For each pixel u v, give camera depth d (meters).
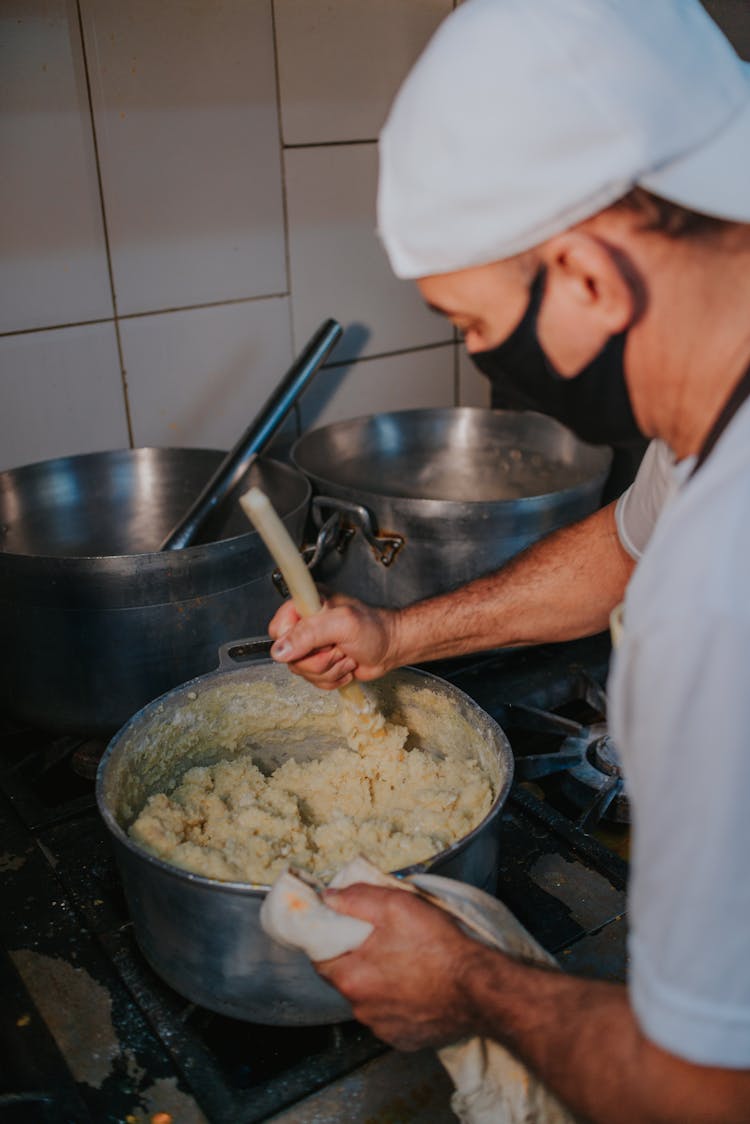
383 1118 0.67
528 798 0.96
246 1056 0.73
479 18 0.45
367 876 0.62
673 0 0.46
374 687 0.98
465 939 0.56
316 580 1.19
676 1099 0.45
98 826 0.94
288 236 1.32
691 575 0.41
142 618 0.94
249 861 0.78
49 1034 0.72
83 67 1.10
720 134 0.43
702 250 0.44
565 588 0.83
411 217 0.46
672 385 0.47
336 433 1.33
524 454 1.38
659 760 0.43
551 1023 0.50
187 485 1.24
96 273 1.19
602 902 0.84
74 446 1.25
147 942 0.74
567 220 0.43
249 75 1.21
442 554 1.10
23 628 0.96
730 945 0.42
